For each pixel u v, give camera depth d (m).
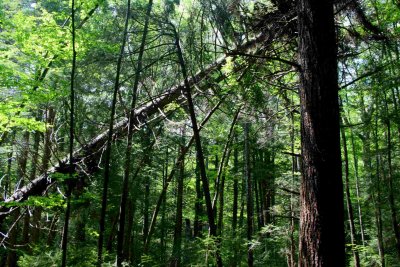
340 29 5.69
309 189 3.83
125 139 8.35
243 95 6.41
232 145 11.94
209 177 14.80
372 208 11.61
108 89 7.21
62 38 7.07
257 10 5.55
